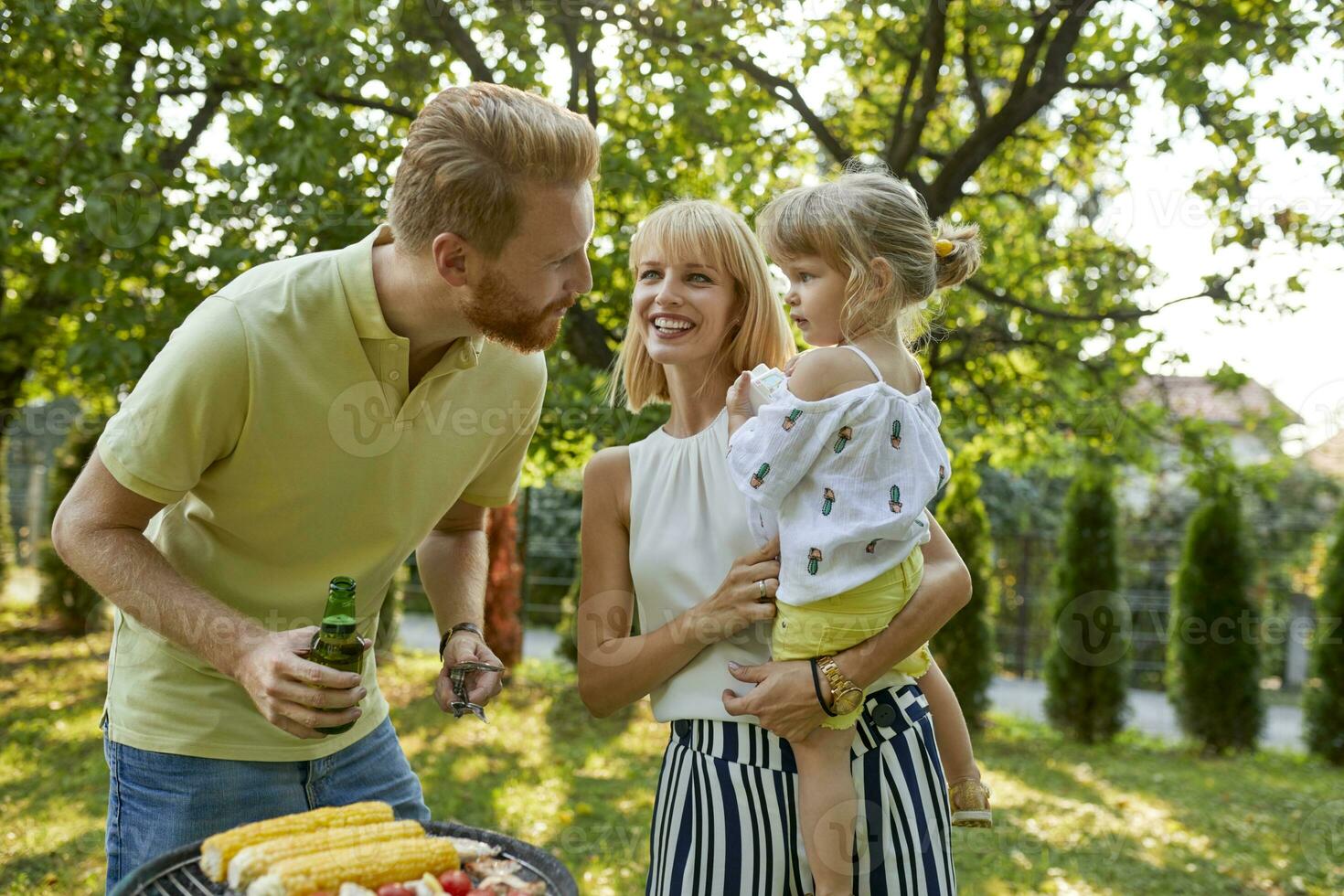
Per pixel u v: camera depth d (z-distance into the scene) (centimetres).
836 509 162
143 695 170
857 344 176
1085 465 830
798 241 175
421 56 540
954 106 698
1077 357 658
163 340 500
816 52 584
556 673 927
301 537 171
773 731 159
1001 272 656
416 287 157
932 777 170
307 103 503
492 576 923
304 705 136
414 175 150
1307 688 796
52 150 525
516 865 129
